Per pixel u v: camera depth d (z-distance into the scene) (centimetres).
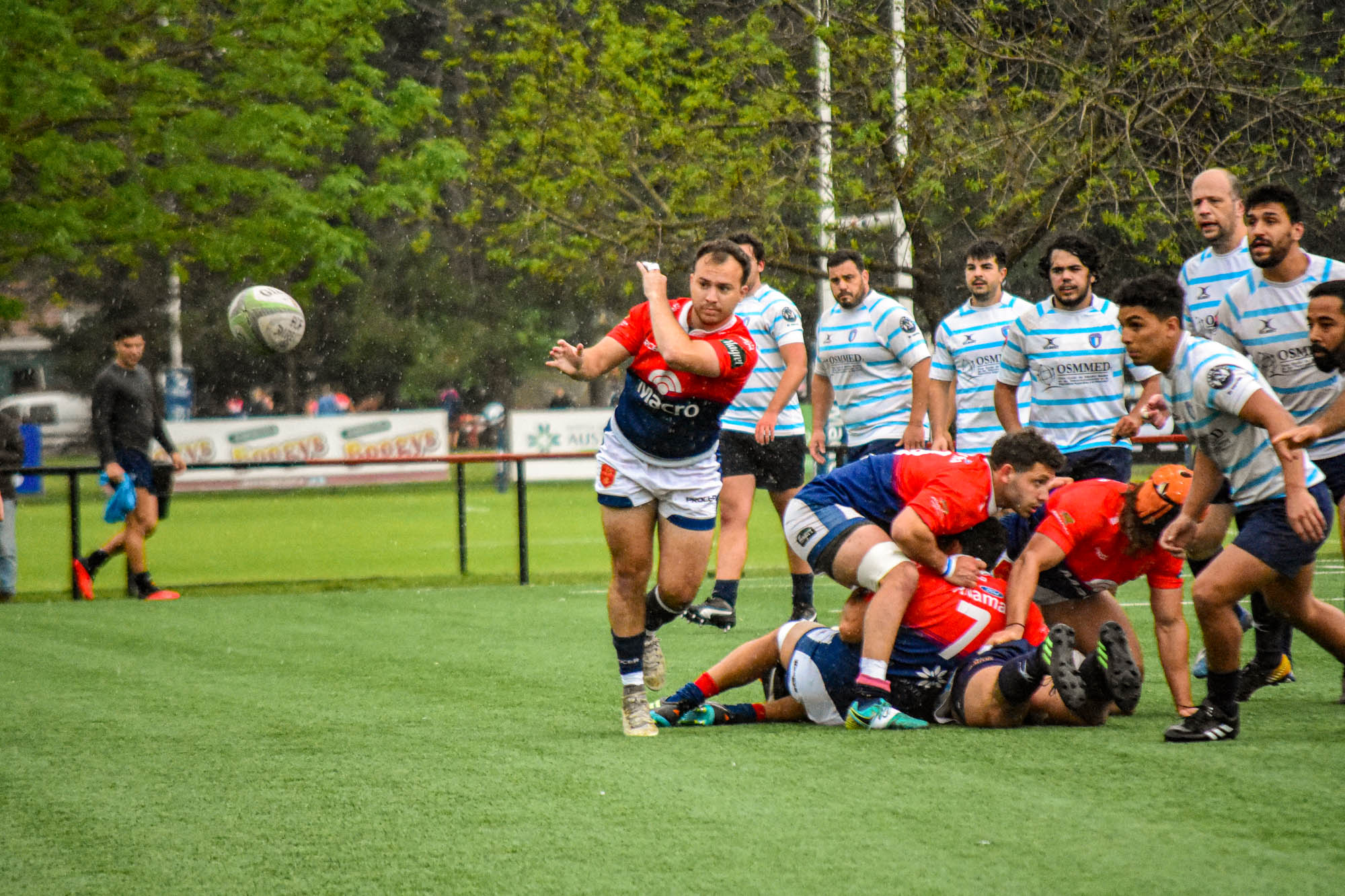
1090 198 5472
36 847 1409
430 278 13988
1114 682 1803
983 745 1775
